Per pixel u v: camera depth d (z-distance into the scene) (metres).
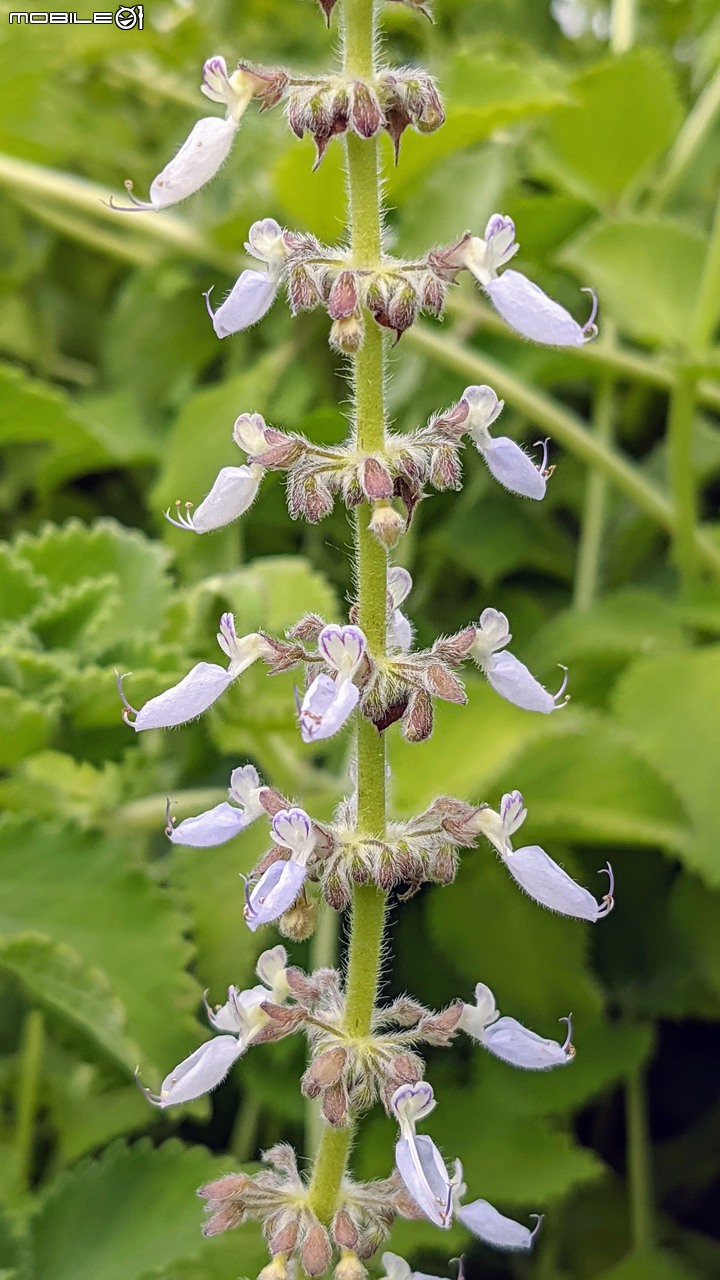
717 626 0.32
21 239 0.41
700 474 0.38
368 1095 0.21
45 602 0.28
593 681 0.33
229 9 0.47
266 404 0.37
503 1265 0.30
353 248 0.20
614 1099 0.34
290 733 0.27
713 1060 0.34
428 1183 0.20
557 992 0.30
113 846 0.26
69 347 0.45
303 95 0.19
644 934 0.32
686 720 0.28
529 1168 0.27
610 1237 0.31
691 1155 0.33
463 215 0.35
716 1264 0.30
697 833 0.27
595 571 0.36
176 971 0.25
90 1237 0.24
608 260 0.33
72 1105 0.28
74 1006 0.25
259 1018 0.21
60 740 0.27
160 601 0.29
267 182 0.33
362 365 0.20
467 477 0.39
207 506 0.20
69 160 0.43
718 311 0.32
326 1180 0.21
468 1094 0.28
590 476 0.38
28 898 0.26
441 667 0.20
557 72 0.36
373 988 0.21
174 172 0.20
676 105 0.35
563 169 0.38
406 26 0.46
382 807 0.20
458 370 0.34
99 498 0.41
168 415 0.41
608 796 0.28
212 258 0.36
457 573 0.39
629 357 0.35
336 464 0.20
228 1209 0.21
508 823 0.20
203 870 0.27
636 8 0.48
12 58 0.35
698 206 0.43
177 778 0.29
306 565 0.29
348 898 0.20
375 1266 0.25
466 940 0.30
